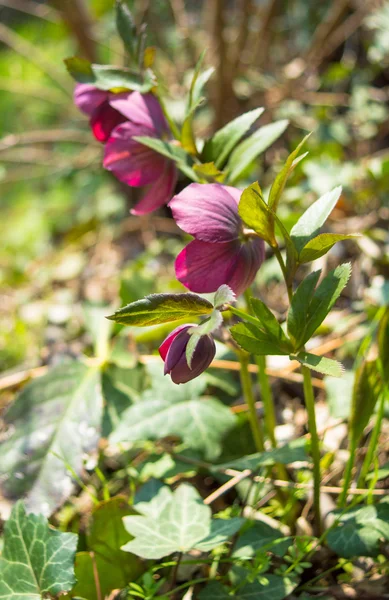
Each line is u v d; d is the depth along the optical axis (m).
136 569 0.67
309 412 0.64
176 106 1.31
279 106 1.31
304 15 1.50
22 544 0.63
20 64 1.87
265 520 0.71
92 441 0.75
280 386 0.87
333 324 0.89
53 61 1.88
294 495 0.70
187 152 0.65
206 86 1.41
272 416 0.72
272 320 0.59
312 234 0.60
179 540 0.63
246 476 0.73
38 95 1.62
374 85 1.33
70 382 0.78
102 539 0.67
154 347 0.92
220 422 0.74
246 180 1.11
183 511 0.65
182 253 0.58
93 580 0.66
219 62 1.27
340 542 0.63
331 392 0.77
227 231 0.58
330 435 0.81
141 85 0.66
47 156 1.60
